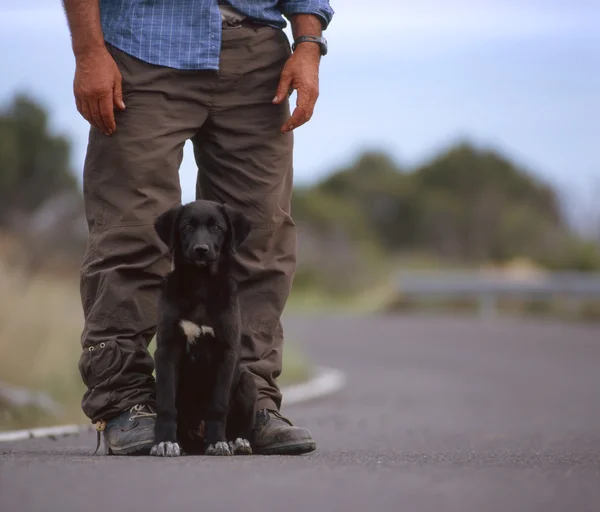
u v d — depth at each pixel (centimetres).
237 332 822
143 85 830
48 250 2848
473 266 6750
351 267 6075
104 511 520
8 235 2811
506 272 5997
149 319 837
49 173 5125
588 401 1731
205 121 863
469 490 590
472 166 8638
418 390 1962
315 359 2661
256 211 872
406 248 8169
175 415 804
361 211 8319
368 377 2231
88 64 812
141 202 829
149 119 830
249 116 866
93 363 826
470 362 2570
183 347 811
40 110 5206
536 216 7556
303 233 6544
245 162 869
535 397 1809
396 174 8812
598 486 610
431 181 8650
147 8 838
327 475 642
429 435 1191
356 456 812
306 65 866
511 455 845
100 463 689
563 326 3747
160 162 830
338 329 3675
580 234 6669
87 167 843
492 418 1459
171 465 682
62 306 1911
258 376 874
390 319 4256
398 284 4866
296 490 585
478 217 7725
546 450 929
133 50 830
